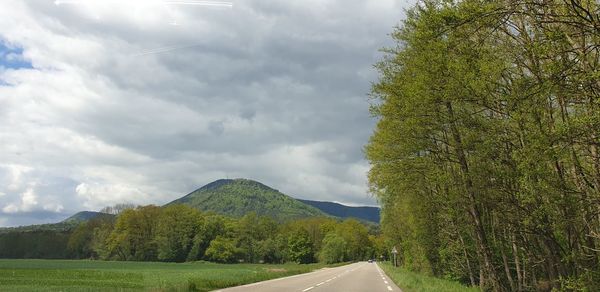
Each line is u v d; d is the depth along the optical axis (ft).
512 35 38.96
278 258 445.37
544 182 36.29
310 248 454.81
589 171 36.58
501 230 72.54
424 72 48.49
